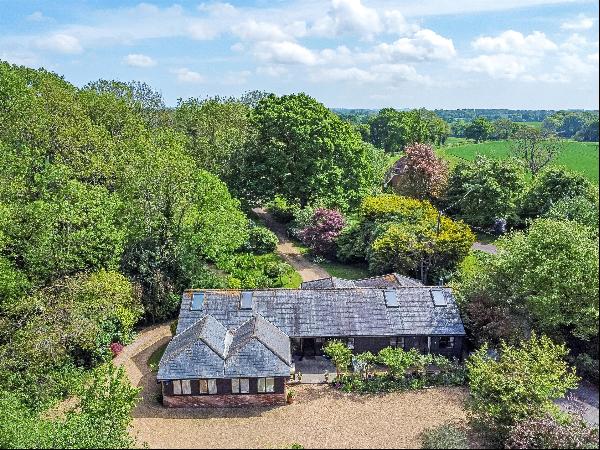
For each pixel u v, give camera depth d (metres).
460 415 29.09
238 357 30.88
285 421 28.97
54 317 31.84
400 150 139.62
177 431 28.02
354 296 36.84
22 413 26.77
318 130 59.50
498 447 26.08
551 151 77.00
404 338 35.22
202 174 48.22
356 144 63.19
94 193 41.16
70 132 51.12
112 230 39.66
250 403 30.69
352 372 33.84
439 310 35.94
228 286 43.72
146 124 77.38
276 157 60.09
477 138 163.00
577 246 31.09
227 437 27.42
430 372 33.38
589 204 39.72
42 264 36.16
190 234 43.78
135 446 26.38
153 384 33.28
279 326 35.28
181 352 31.02
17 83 57.66
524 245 33.47
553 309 31.27
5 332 31.84
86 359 35.03
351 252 51.88
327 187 60.25
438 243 45.22
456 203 63.72
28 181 44.03
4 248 35.44
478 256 42.72
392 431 27.72
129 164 45.66
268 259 52.69
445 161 71.94
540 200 58.97
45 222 36.56
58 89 61.03
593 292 30.17
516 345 32.31
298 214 57.56
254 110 65.38
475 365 30.44
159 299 41.09
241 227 49.50
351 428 28.11
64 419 28.23
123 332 38.06
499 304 34.97
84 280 35.28
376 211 51.28
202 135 68.31
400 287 37.44
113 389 26.20
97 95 69.69
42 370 30.92
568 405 28.45
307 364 35.09
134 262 41.09
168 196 42.59
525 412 25.44
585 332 30.84
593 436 24.31
